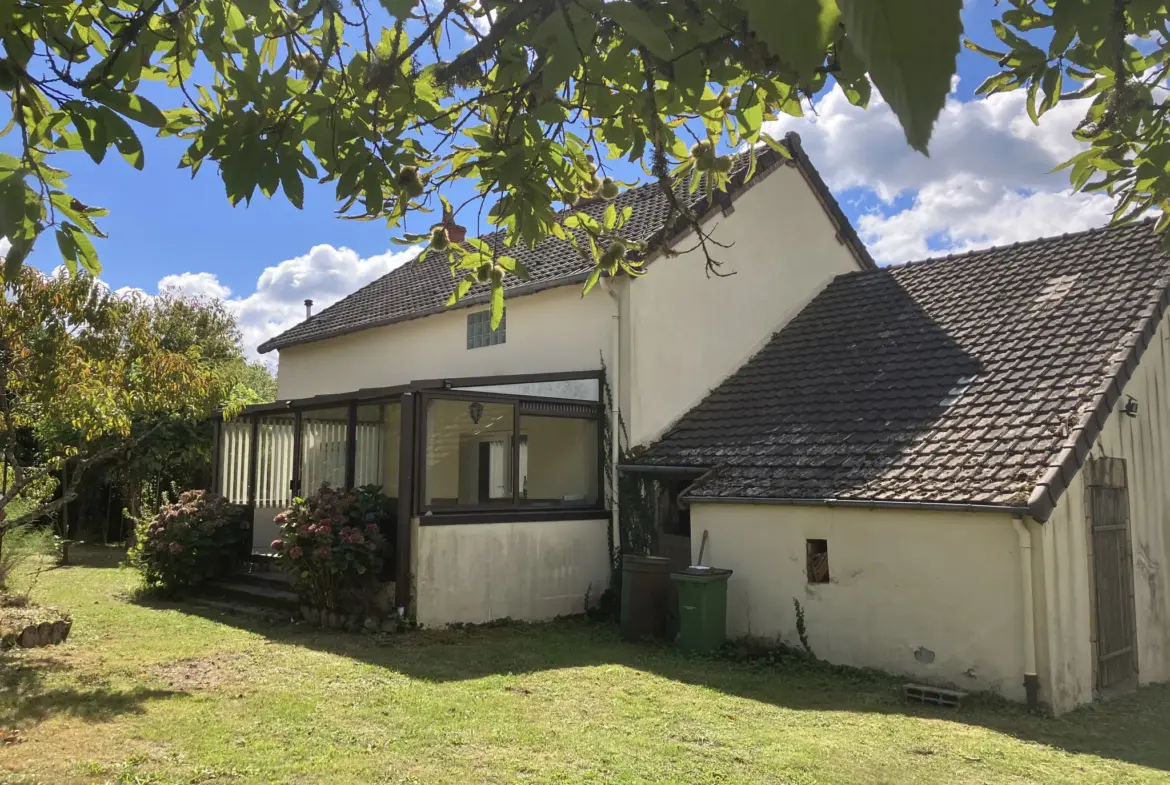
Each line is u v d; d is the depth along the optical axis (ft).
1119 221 12.91
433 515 36.83
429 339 55.01
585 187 12.66
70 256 9.21
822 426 37.42
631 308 42.06
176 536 45.34
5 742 20.94
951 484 29.25
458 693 26.13
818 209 53.11
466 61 9.23
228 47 8.39
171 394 36.60
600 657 32.40
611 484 42.14
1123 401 31.65
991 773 19.95
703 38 7.95
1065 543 27.91
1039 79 9.95
